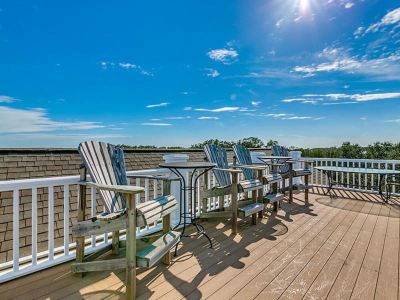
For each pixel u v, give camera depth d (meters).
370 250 2.84
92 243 2.68
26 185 2.16
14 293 1.98
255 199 3.89
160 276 2.26
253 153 5.40
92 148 2.38
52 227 2.40
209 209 4.35
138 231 3.15
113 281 2.18
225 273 2.32
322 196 5.66
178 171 3.51
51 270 2.35
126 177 2.71
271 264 2.50
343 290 2.05
